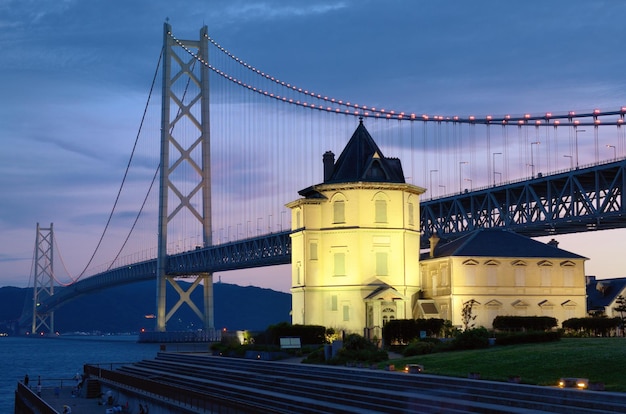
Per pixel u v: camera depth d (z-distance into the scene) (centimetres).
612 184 10469
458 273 8150
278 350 7194
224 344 8475
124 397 7038
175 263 18688
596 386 3875
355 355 5981
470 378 4516
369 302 8081
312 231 8344
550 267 8369
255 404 5109
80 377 10125
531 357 4872
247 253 15962
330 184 8281
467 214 13575
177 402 5481
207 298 18775
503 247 8375
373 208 8231
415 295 8412
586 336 7125
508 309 8194
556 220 11431
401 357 6103
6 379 13125
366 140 8538
